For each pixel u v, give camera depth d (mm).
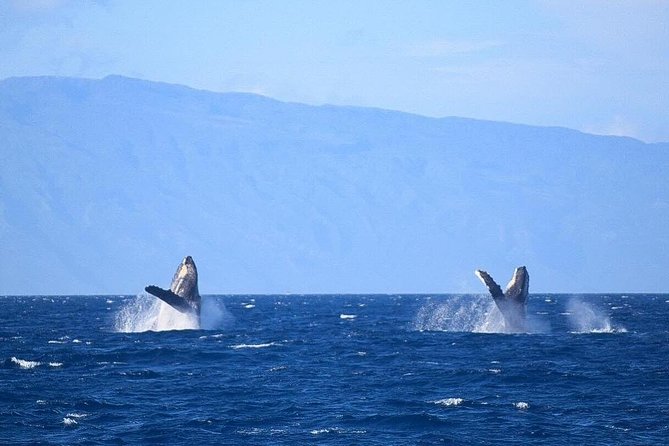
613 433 124938
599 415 135625
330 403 144625
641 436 123438
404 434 125250
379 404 144000
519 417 134625
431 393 153500
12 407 139375
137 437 122812
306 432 126125
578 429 127250
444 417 134625
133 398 147625
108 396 149000
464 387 159125
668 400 146250
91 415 135125
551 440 121875
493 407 141625
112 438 122312
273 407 141375
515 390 156000
